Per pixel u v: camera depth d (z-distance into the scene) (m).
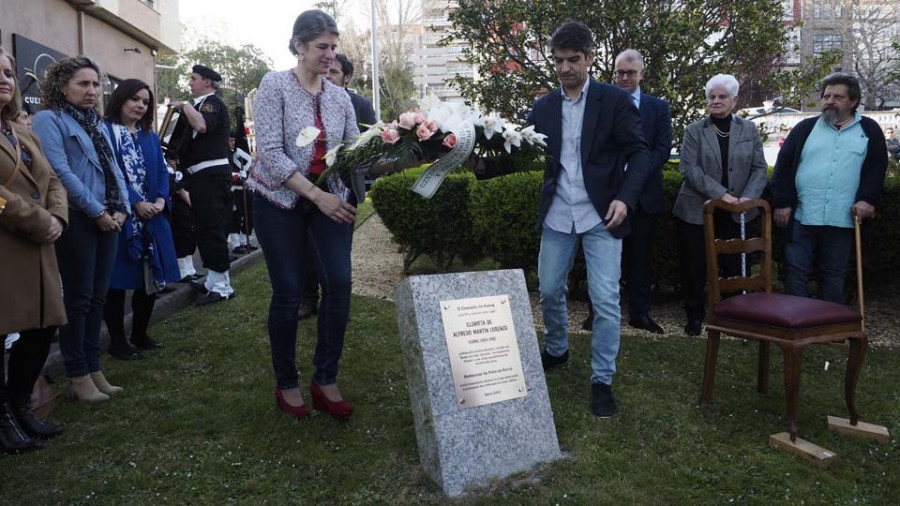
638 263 4.93
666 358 4.41
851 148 4.47
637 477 2.82
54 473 2.84
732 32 7.28
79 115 3.79
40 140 3.50
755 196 4.80
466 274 2.96
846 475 2.87
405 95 37.66
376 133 3.04
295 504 2.63
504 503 2.61
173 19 15.64
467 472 2.74
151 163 4.50
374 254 8.57
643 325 4.97
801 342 3.10
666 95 6.88
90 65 3.79
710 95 4.91
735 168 4.86
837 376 4.09
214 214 5.70
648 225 4.84
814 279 5.54
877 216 5.17
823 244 4.67
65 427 3.30
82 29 11.21
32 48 9.18
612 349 3.46
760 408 3.58
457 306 2.88
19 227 2.93
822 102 4.59
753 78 7.79
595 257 3.46
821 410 3.55
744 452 3.08
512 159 3.50
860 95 4.52
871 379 4.03
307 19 3.21
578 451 3.04
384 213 6.90
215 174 5.67
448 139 2.93
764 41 6.98
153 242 4.42
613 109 3.42
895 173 7.50
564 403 3.62
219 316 5.34
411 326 2.84
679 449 3.09
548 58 7.68
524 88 7.65
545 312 3.88
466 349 2.85
